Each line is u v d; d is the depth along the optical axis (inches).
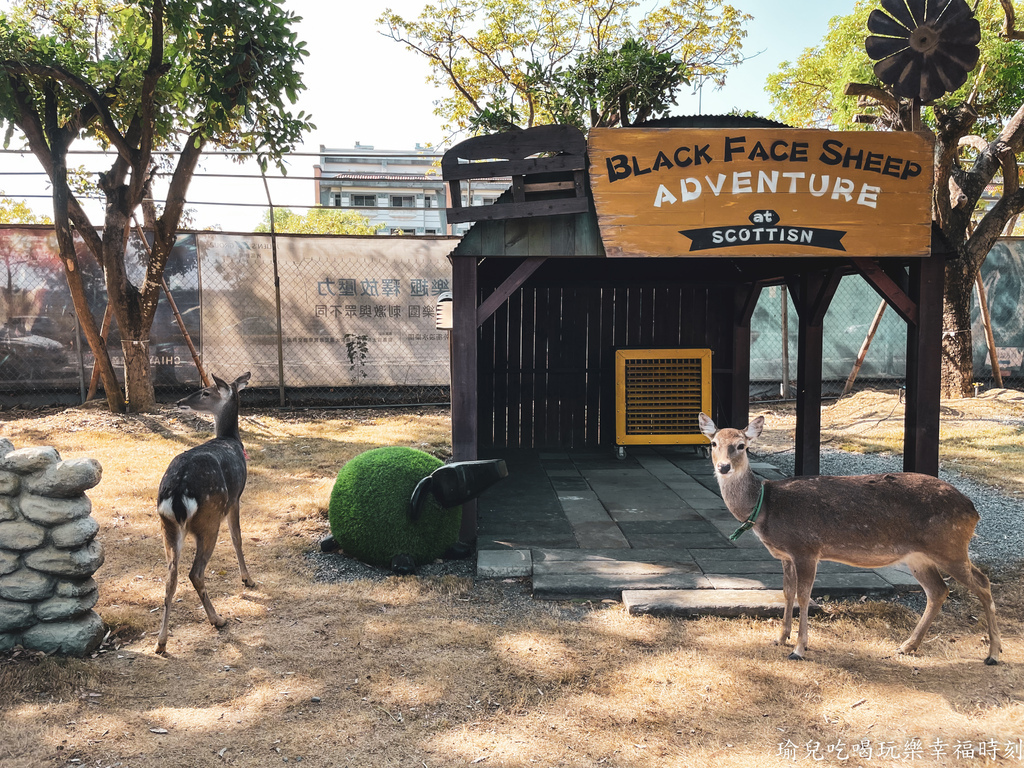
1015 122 463.2
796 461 315.9
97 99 402.0
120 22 430.0
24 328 484.1
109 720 130.9
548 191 224.2
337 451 374.0
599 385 412.8
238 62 367.2
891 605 180.4
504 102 464.1
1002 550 220.1
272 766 118.1
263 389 517.3
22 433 394.6
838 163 219.3
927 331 226.5
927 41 214.5
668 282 381.7
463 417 229.5
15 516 153.3
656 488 310.5
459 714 133.8
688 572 202.4
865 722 130.8
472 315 227.1
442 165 217.2
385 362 529.7
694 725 130.1
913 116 223.8
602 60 392.2
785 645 161.8
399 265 527.5
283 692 141.3
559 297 407.5
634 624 173.2
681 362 376.5
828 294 294.4
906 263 241.9
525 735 127.0
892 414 458.3
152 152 435.2
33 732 126.2
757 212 218.8
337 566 216.2
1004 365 569.6
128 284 436.8
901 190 220.8
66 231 417.1
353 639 165.0
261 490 296.2
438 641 163.2
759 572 202.7
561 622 174.6
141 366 445.7
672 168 217.8
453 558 224.4
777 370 567.2
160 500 157.5
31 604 152.6
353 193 1676.9
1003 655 156.3
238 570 210.2
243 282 507.5
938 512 148.9
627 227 217.8
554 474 340.2
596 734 127.2
